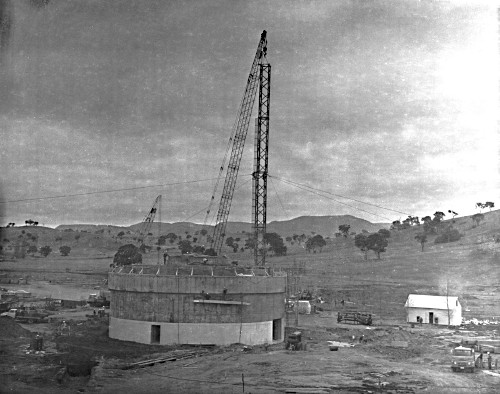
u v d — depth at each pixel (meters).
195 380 33.69
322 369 36.38
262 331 45.69
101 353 40.72
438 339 51.03
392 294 88.12
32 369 36.09
